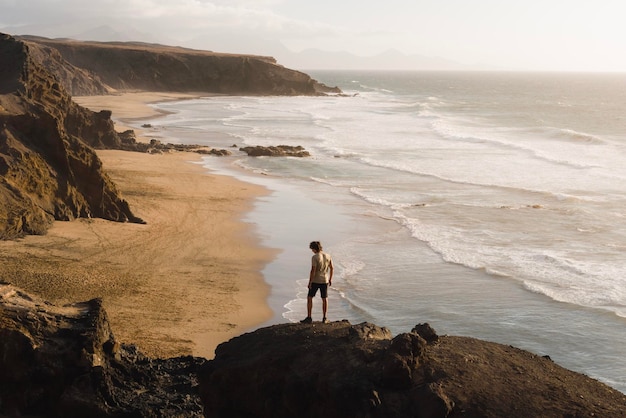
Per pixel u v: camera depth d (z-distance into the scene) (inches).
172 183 1809.8
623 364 773.9
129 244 1201.4
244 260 1167.0
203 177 1942.7
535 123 3826.3
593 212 1514.5
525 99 7175.2
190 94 6510.8
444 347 445.1
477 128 3452.3
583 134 3004.4
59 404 530.3
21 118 1310.3
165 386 590.6
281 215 1505.9
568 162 2212.1
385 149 2576.3
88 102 4763.8
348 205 1616.6
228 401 466.3
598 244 1253.7
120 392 556.4
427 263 1146.7
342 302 966.4
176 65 6752.0
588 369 764.6
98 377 539.2
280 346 469.4
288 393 430.3
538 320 893.8
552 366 431.5
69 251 1114.7
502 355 438.9
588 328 868.0
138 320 854.5
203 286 1018.7
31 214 1187.9
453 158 2345.0
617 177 1955.0
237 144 2701.8
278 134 3058.6
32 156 1261.1
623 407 387.2
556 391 397.1
